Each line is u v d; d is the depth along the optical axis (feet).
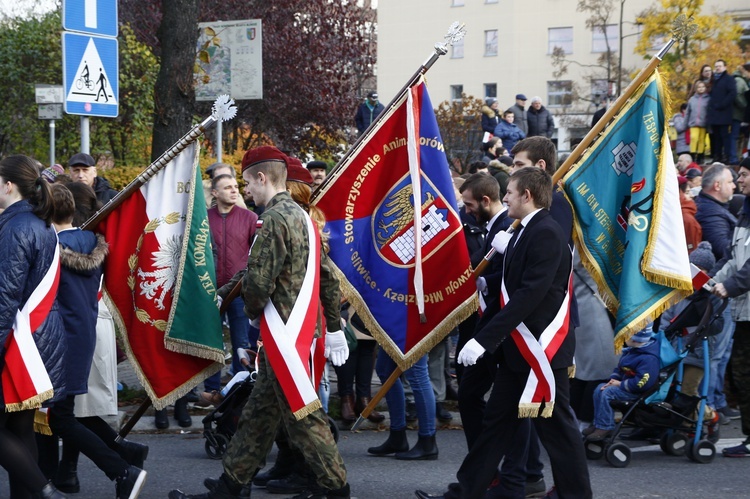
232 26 28.55
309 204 17.93
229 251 24.67
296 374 15.53
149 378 18.12
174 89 28.99
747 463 21.26
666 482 19.56
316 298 16.02
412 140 18.48
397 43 152.35
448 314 18.52
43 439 17.92
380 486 19.04
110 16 24.00
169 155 18.03
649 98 18.83
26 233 14.79
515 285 15.93
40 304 15.12
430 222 18.65
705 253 24.06
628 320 18.44
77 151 52.95
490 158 42.60
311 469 16.07
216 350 18.07
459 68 148.77
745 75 46.32
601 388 21.50
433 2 149.38
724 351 23.93
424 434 21.04
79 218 18.51
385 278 18.74
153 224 18.16
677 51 86.63
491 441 16.15
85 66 23.58
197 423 24.16
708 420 22.03
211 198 26.86
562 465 15.87
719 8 120.98
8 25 53.26
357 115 51.55
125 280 18.21
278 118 69.46
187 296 18.04
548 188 16.03
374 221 18.80
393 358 18.69
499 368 16.21
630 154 19.02
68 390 16.63
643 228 18.58
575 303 17.51
